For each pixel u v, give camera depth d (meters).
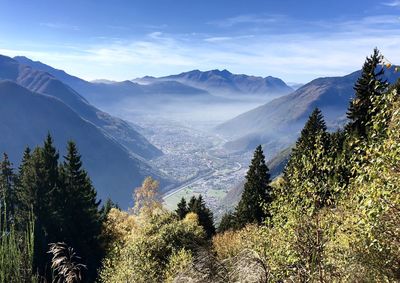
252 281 10.20
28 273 33.28
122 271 25.30
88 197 66.38
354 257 10.12
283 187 11.59
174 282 12.09
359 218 9.35
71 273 10.59
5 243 34.53
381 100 8.52
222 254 23.14
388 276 9.66
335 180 10.27
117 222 65.62
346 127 42.06
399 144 7.77
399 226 9.24
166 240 30.16
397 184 8.23
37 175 60.81
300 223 10.28
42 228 54.62
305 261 10.03
